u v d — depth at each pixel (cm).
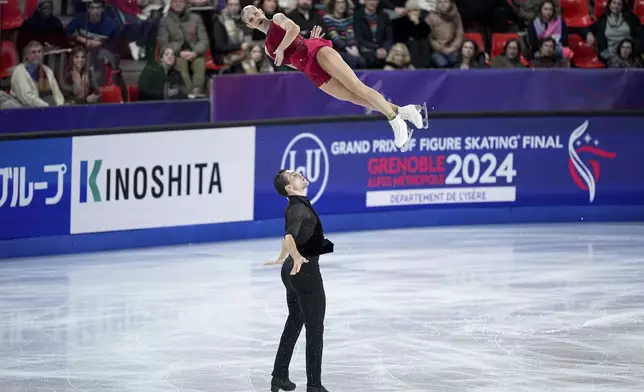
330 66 2631
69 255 4359
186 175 4556
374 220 4912
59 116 4628
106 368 2970
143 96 4897
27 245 4294
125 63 4869
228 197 4656
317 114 4916
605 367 2977
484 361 3034
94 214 4406
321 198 4806
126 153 4434
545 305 3647
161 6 4900
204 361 3044
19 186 4253
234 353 3123
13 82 4634
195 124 4547
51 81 4709
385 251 4475
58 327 3366
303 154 4766
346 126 4834
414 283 3944
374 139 4884
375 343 3209
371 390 2786
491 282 3962
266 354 3114
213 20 4994
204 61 4962
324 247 2641
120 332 3322
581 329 3359
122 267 4172
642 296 3772
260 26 2703
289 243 2556
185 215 4572
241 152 4659
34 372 2928
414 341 3228
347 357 3073
